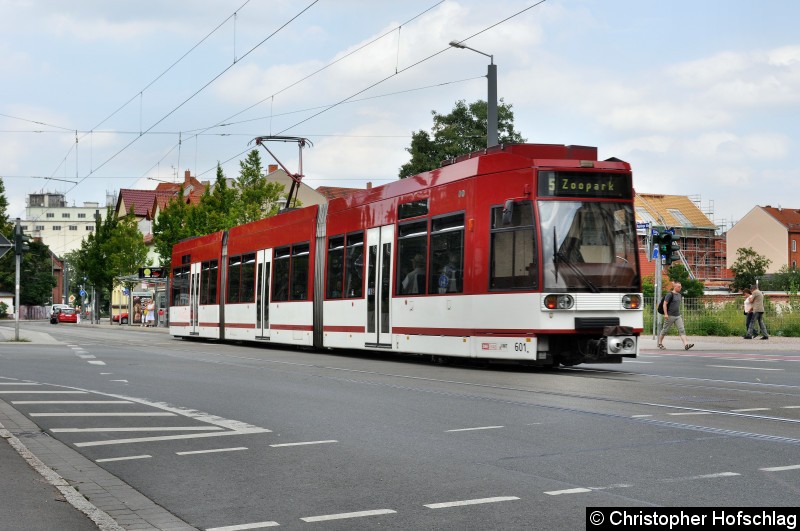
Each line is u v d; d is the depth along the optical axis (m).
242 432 10.14
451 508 6.42
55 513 6.44
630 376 16.89
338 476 7.66
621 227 17.38
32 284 126.94
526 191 17.20
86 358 23.64
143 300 73.12
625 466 7.70
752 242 127.56
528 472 7.56
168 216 64.00
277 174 92.69
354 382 15.80
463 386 14.73
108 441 9.73
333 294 24.39
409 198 20.92
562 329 16.78
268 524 6.15
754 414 10.93
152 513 6.55
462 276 18.64
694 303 38.28
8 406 12.73
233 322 31.94
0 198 80.00
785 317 37.28
